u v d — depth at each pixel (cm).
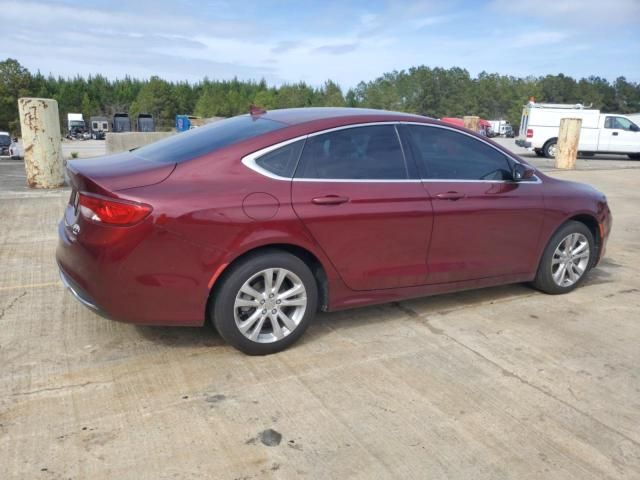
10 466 252
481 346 392
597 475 261
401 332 412
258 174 350
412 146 412
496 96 9869
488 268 451
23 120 945
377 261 392
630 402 325
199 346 377
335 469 258
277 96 9731
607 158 2291
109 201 317
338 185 372
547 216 475
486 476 257
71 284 348
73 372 337
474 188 431
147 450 266
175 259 326
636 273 591
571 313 462
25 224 702
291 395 320
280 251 357
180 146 378
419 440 282
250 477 251
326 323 424
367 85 10106
